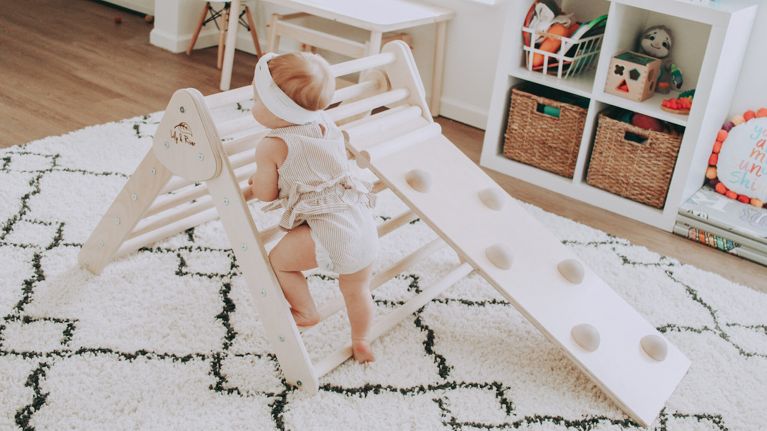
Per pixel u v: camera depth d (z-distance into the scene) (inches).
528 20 112.4
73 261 82.1
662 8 98.0
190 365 69.2
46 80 129.9
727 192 109.0
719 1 100.3
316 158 63.4
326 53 147.6
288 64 61.4
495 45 126.4
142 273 81.7
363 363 71.6
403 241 93.3
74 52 144.6
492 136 118.3
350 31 137.7
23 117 114.9
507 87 115.2
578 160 110.7
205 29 156.0
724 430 68.4
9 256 81.5
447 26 130.8
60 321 72.9
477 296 84.1
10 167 98.7
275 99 61.9
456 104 135.3
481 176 81.4
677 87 112.0
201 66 146.3
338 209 63.9
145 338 72.1
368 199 67.3
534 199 111.2
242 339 73.5
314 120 64.6
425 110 83.4
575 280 76.0
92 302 76.2
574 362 69.6
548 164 115.7
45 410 62.4
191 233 90.4
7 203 90.8
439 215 73.6
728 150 107.5
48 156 102.7
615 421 68.3
